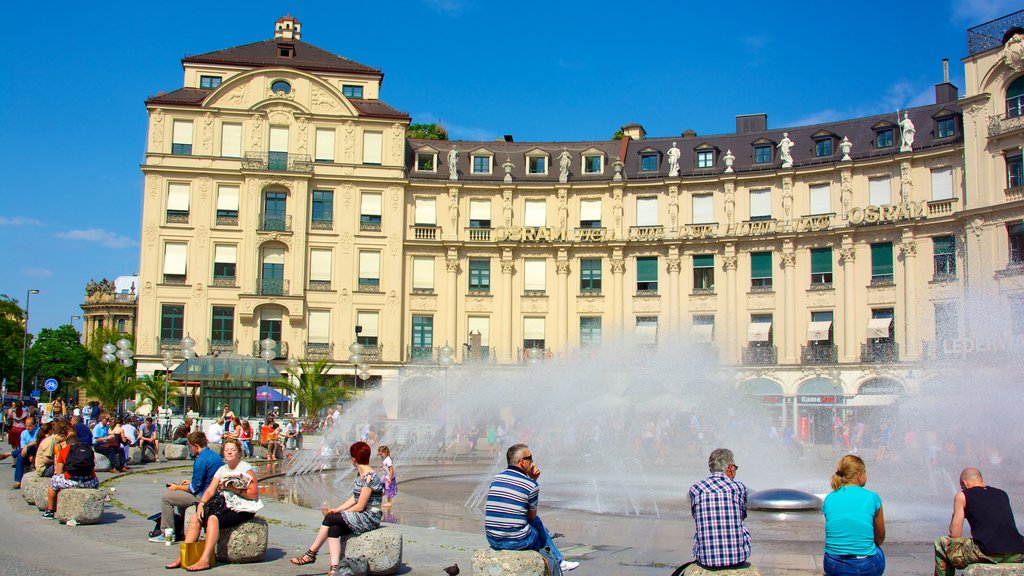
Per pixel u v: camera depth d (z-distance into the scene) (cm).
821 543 1611
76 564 1294
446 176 6588
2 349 10319
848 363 5728
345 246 6319
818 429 5534
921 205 5603
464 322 6450
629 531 1780
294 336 6197
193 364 5231
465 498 2434
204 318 6106
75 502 1667
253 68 6425
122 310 11444
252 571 1269
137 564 1305
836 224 5906
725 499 994
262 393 5381
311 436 4550
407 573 1282
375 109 6500
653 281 6362
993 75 5247
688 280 6288
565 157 6500
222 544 1317
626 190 6438
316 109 6338
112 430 3006
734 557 979
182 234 6144
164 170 6134
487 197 6550
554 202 6519
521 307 6462
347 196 6344
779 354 6006
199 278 6128
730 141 6438
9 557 1330
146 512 1881
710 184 6284
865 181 5878
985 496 1076
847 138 5984
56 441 1920
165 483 2508
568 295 6462
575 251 6469
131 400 5744
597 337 6391
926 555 1516
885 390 5588
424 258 6475
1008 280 5075
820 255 6000
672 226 6303
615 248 6372
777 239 6072
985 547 1049
